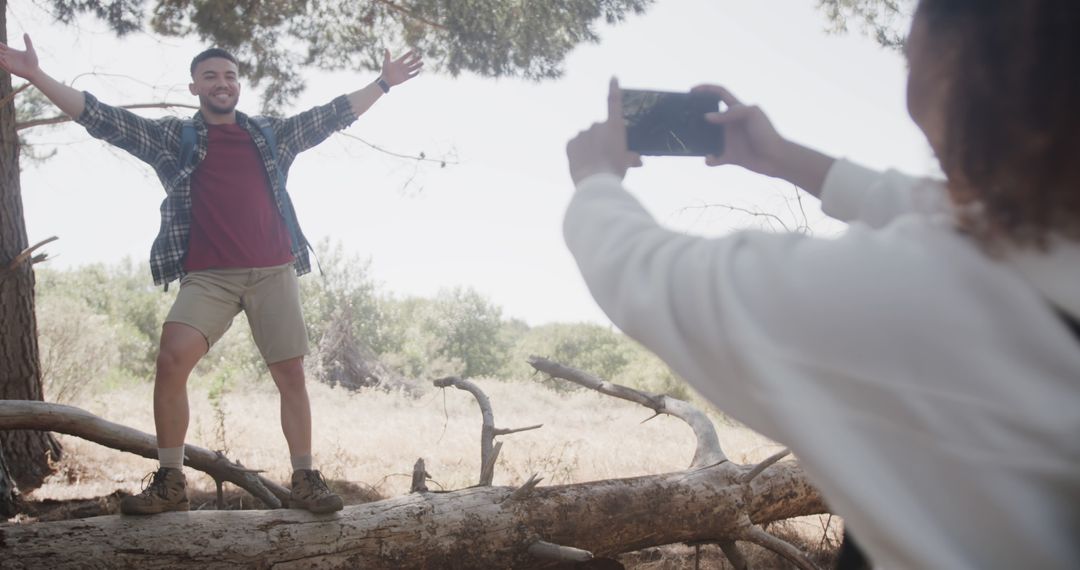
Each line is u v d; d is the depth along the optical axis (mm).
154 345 21859
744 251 673
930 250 617
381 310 24688
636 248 724
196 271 3730
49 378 11273
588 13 9055
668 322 673
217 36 8508
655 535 4176
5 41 7594
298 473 3689
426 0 8984
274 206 3945
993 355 576
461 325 28031
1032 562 580
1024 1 587
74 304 12336
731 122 1098
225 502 6016
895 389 593
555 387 17719
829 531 5637
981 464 576
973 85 608
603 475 7078
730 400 666
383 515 3691
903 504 597
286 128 4164
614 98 883
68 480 7000
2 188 7117
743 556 4566
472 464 7852
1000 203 597
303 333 3893
